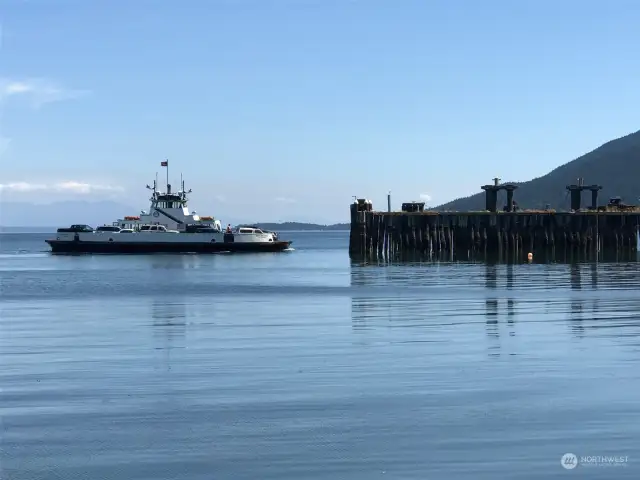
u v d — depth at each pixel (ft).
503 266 350.02
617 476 63.87
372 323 153.48
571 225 454.81
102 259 455.63
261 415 81.35
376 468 66.33
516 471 65.16
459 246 456.04
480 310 175.22
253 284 270.05
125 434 75.61
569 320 154.51
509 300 198.59
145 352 119.55
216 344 127.34
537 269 326.24
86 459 69.10
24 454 70.38
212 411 83.05
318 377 98.89
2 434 75.82
